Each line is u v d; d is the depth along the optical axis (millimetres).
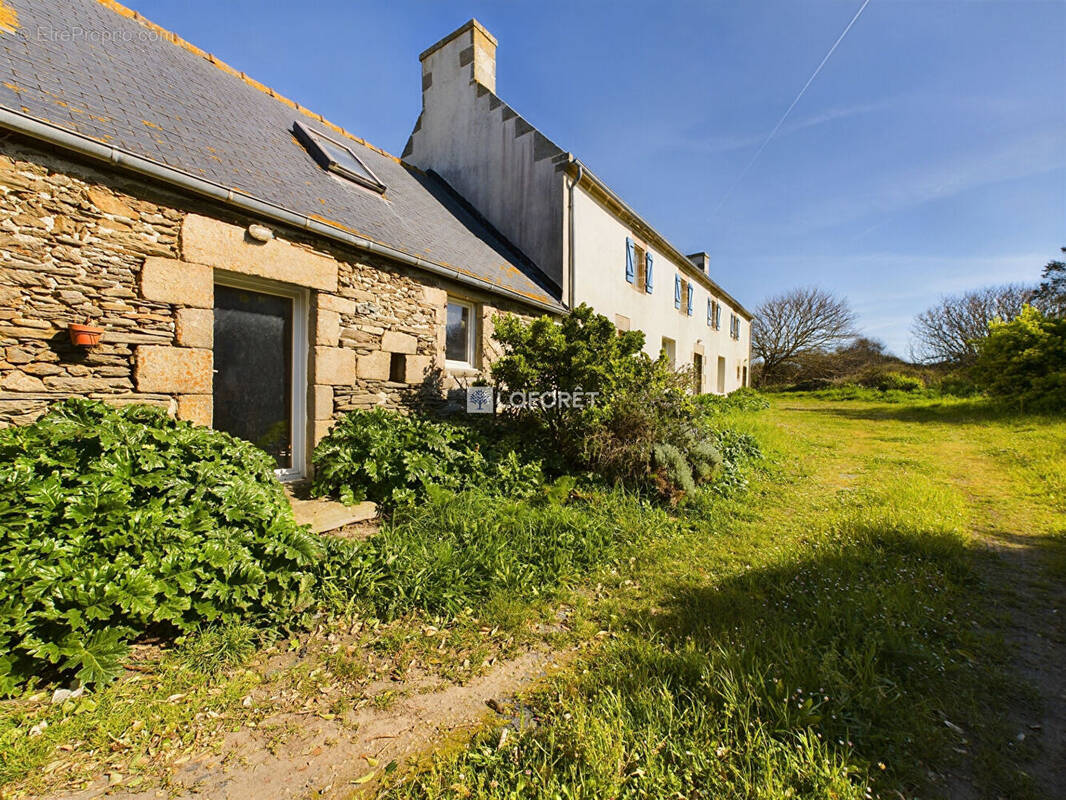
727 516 4184
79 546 2023
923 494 4711
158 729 1739
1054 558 3262
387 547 2971
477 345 6328
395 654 2250
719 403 12961
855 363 28547
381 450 4098
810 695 1759
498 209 8656
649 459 4633
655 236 10938
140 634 2184
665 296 12055
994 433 8852
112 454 2367
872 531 3635
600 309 8945
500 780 1535
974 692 1938
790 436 9031
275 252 3932
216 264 3578
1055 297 21422
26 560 1895
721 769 1531
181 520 2314
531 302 6797
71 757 1605
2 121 2525
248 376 4055
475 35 9023
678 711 1804
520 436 5238
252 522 2553
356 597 2609
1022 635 2377
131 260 3182
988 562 3244
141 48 4797
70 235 2938
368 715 1871
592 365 4945
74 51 3871
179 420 3199
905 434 9445
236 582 2312
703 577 3023
